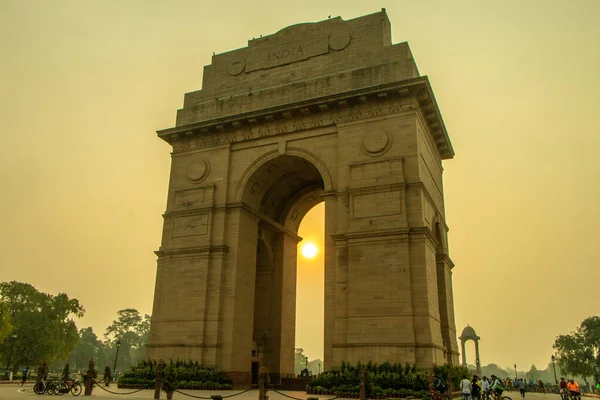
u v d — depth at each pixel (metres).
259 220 47.16
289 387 44.53
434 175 45.12
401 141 38.38
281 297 49.62
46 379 34.09
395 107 39.38
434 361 33.38
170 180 46.28
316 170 46.00
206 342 39.53
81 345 170.50
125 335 194.50
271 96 44.50
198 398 28.41
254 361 45.94
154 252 43.94
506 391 75.31
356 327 35.12
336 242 37.88
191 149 46.38
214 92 48.69
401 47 41.66
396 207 36.78
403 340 33.56
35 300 96.81
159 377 29.48
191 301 40.97
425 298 34.28
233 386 38.59
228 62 49.12
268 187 47.06
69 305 99.81
